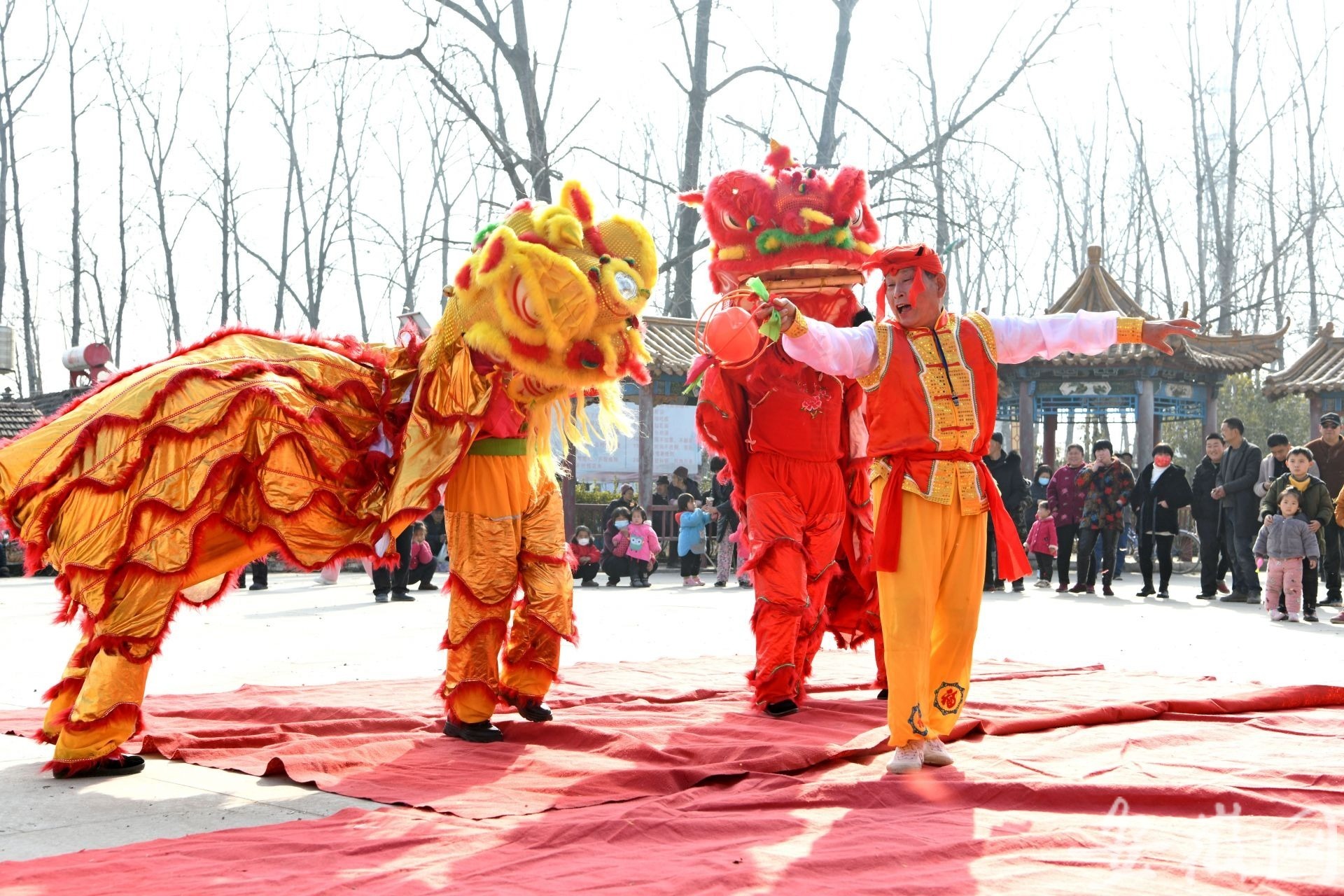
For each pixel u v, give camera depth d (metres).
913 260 4.83
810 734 5.56
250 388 5.06
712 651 9.50
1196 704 6.13
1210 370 21.48
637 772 4.55
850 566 6.77
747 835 3.84
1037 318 5.05
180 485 4.90
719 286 6.87
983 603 14.22
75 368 25.41
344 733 5.69
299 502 5.11
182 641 10.09
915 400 4.80
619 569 18.09
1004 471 16.97
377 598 14.32
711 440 6.50
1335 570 14.11
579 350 5.40
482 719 5.55
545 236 5.41
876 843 3.66
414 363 5.62
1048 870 3.40
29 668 8.30
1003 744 5.30
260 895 3.17
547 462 5.83
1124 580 19.33
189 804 4.34
